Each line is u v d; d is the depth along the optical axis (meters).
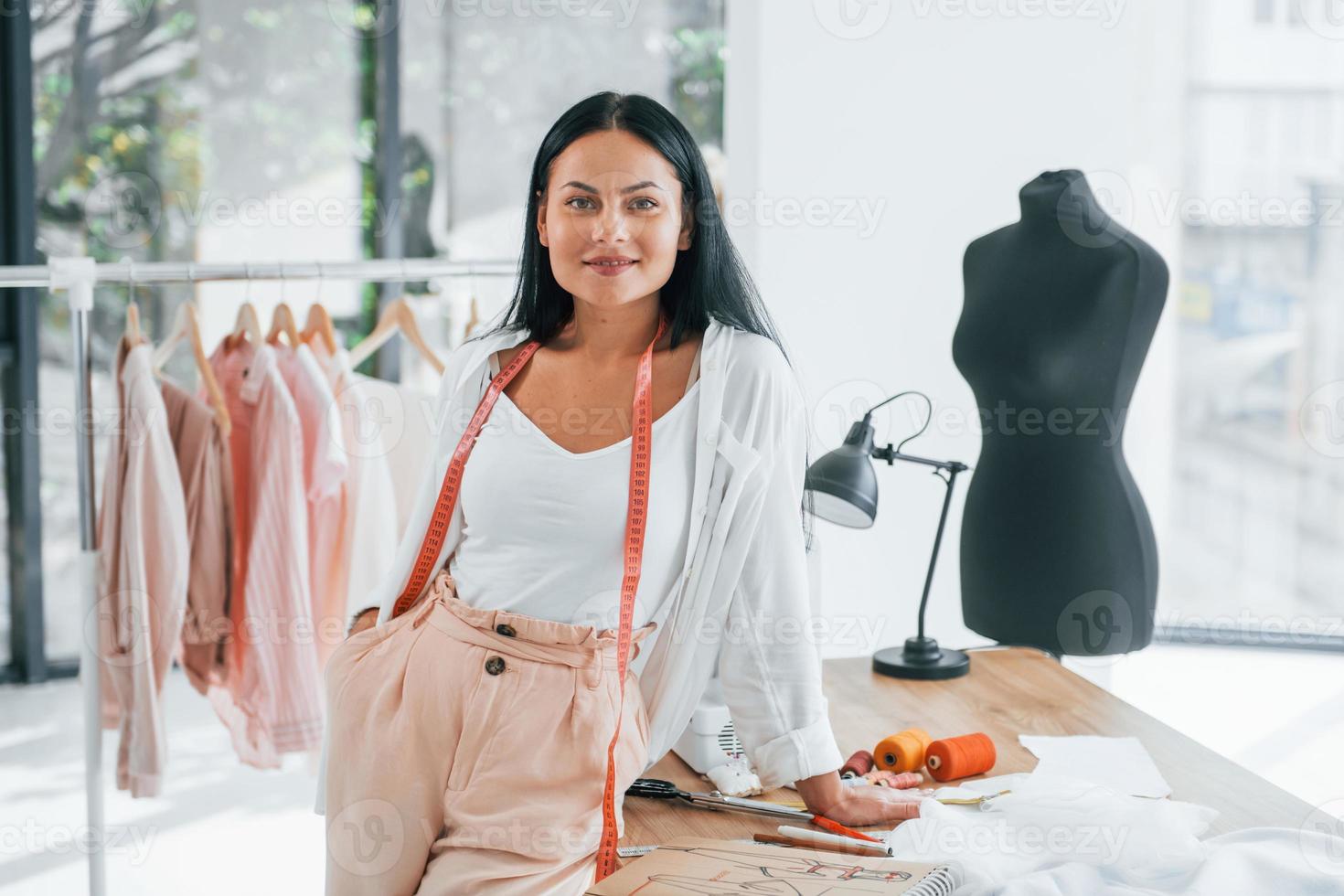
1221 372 4.19
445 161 4.24
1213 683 3.97
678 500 1.39
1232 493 4.25
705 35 4.37
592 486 1.35
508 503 1.37
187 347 4.06
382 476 2.43
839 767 1.47
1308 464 4.21
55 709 3.82
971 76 2.83
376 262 2.20
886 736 1.74
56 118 3.88
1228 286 4.15
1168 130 4.06
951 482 2.02
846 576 2.88
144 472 2.20
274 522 2.31
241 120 4.05
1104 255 1.88
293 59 4.07
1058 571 1.96
